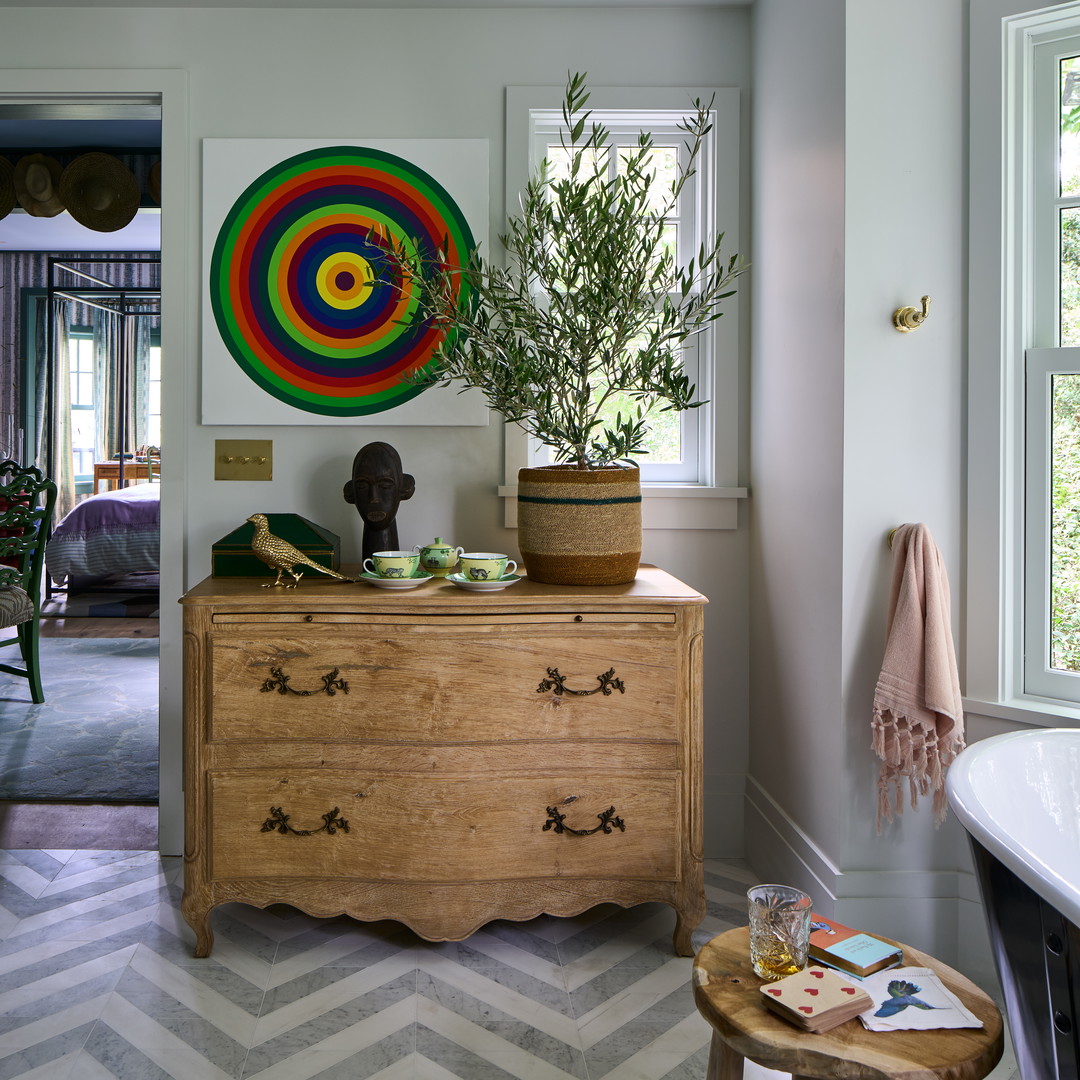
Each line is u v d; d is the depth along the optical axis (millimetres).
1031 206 2092
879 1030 1173
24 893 2473
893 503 2111
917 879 2117
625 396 2801
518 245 2396
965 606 2133
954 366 2111
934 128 2088
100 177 4785
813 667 2277
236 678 2102
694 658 2139
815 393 2252
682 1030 1881
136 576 7188
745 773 2801
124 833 2873
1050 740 1700
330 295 2682
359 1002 1969
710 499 2748
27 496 4227
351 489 2488
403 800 2100
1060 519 2082
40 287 7695
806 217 2297
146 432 7852
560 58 2699
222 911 2389
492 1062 1769
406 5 2670
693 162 2771
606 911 2422
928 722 2012
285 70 2680
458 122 2701
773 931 1302
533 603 2107
